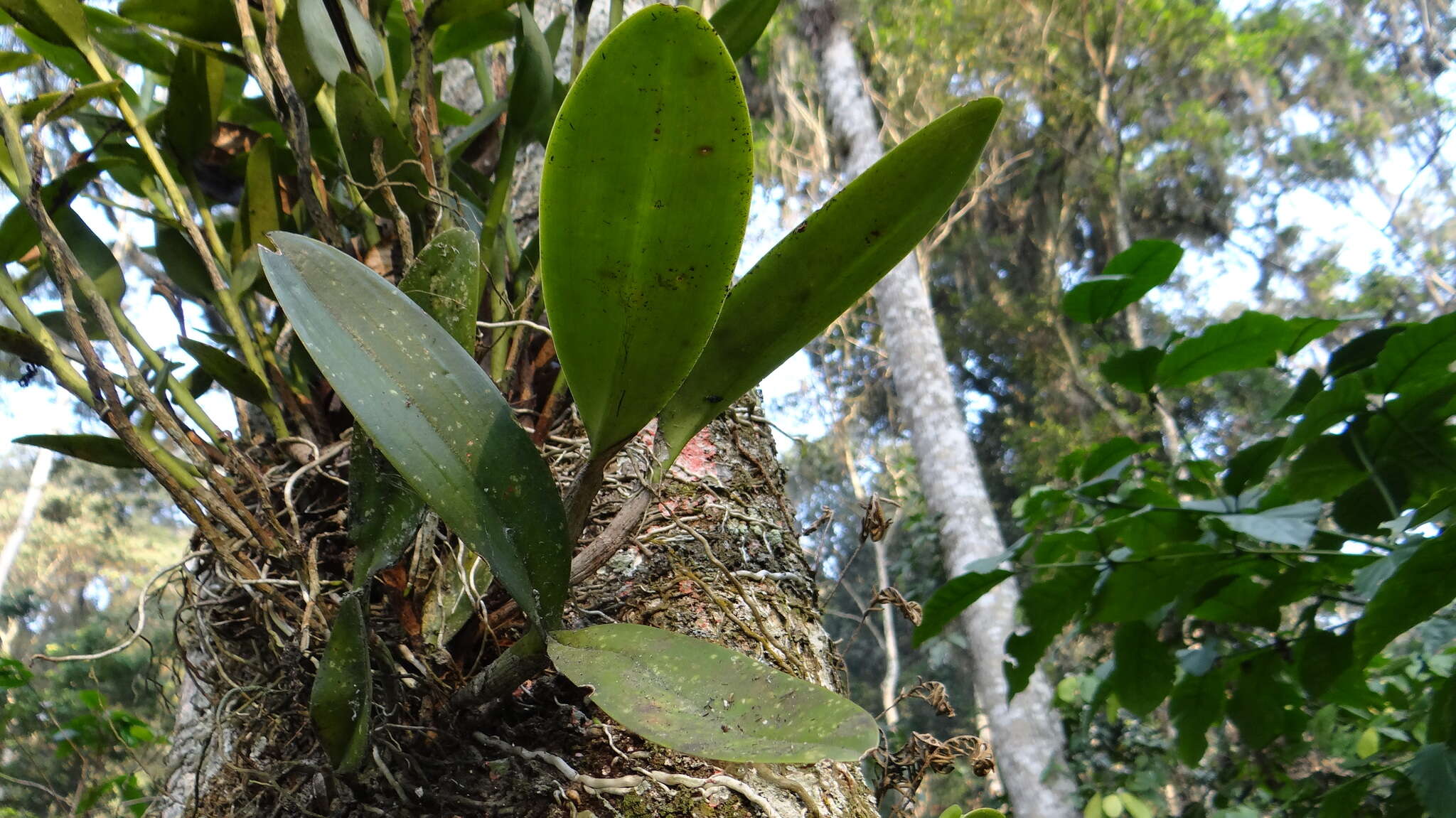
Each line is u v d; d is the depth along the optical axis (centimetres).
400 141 54
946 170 35
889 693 457
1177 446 364
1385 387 75
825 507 67
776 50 689
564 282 34
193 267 63
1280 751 141
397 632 49
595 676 35
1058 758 255
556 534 38
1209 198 847
